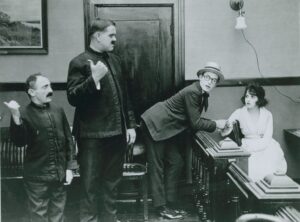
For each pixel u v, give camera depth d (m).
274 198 2.19
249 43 4.75
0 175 3.76
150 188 3.73
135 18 4.63
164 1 4.63
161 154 3.72
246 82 4.77
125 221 3.66
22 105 4.54
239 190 2.49
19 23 4.49
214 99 4.75
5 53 4.50
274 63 4.79
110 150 3.23
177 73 4.71
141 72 4.70
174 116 3.72
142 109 4.73
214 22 4.70
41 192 3.09
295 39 4.78
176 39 4.68
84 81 2.95
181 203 3.95
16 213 3.80
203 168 3.52
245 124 4.24
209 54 4.73
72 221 3.73
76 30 4.55
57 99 4.57
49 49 4.55
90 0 4.54
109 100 3.13
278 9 4.75
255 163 4.04
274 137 4.87
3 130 4.02
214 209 3.02
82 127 3.15
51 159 3.10
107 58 3.20
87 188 3.18
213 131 3.75
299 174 4.83
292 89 4.84
